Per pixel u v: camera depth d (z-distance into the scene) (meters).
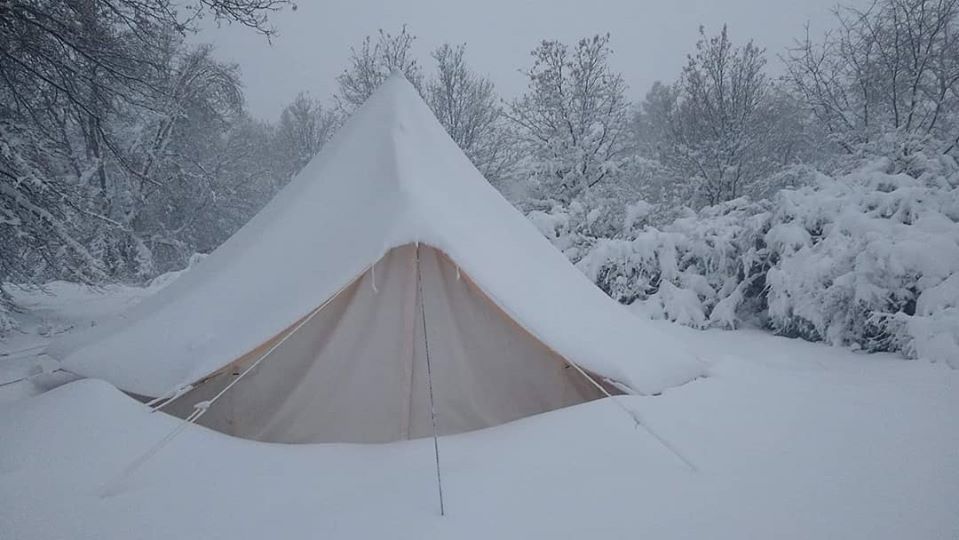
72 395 3.09
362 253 3.20
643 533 2.04
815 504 2.24
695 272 7.95
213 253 4.57
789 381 3.90
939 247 5.19
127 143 14.90
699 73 13.51
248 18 6.88
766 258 7.07
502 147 17.02
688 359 3.96
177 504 2.28
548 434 2.95
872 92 10.53
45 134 7.29
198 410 3.09
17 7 6.09
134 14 6.91
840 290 5.69
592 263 8.30
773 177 9.44
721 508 2.21
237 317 3.41
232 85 16.47
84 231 8.57
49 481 2.40
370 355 3.24
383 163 3.94
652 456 2.69
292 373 3.22
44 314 9.12
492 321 3.44
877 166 6.71
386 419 3.19
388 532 2.07
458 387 3.31
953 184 6.50
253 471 2.61
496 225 4.07
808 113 12.69
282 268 3.60
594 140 13.24
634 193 12.88
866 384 3.92
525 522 2.13
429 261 3.38
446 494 2.36
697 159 13.31
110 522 2.13
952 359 4.46
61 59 6.84
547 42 13.50
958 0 9.27
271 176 24.61
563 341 3.32
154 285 11.84
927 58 9.46
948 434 2.94
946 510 2.18
